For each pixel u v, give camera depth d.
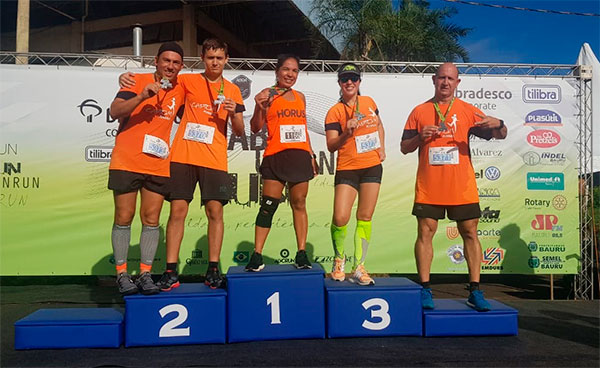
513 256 5.18
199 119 3.30
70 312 3.34
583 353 2.94
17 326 3.01
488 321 3.30
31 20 10.45
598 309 4.32
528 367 2.68
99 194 5.02
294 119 3.40
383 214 5.18
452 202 3.47
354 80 3.50
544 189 5.22
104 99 5.04
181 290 3.24
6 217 4.91
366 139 3.50
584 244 5.31
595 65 6.30
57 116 4.99
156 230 3.27
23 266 4.92
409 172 5.18
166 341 3.08
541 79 5.25
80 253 4.98
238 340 3.13
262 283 3.17
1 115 4.92
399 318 3.27
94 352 2.96
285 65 3.37
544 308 4.35
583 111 5.29
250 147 5.12
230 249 5.07
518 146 5.22
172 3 10.01
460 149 3.53
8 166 4.92
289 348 3.02
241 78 5.10
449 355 2.88
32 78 4.96
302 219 3.45
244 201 5.10
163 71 3.16
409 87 5.21
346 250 5.13
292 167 3.34
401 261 5.17
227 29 10.93
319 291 3.21
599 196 5.67
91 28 10.48
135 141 3.17
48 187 4.96
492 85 5.23
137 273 4.97
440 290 6.08
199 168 3.30
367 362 2.75
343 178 3.51
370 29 7.76
